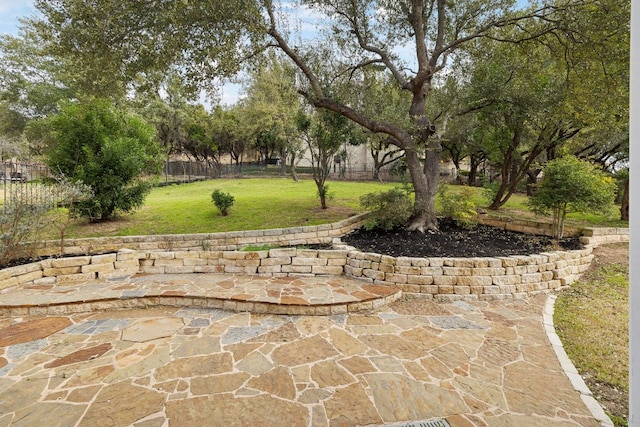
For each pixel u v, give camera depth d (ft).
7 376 10.00
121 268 19.21
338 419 8.46
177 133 89.30
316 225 24.98
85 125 26.43
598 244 23.50
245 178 78.59
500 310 15.74
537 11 22.31
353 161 95.91
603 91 23.06
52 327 13.33
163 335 12.80
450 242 22.31
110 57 21.47
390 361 11.17
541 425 8.34
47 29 20.57
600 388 9.96
